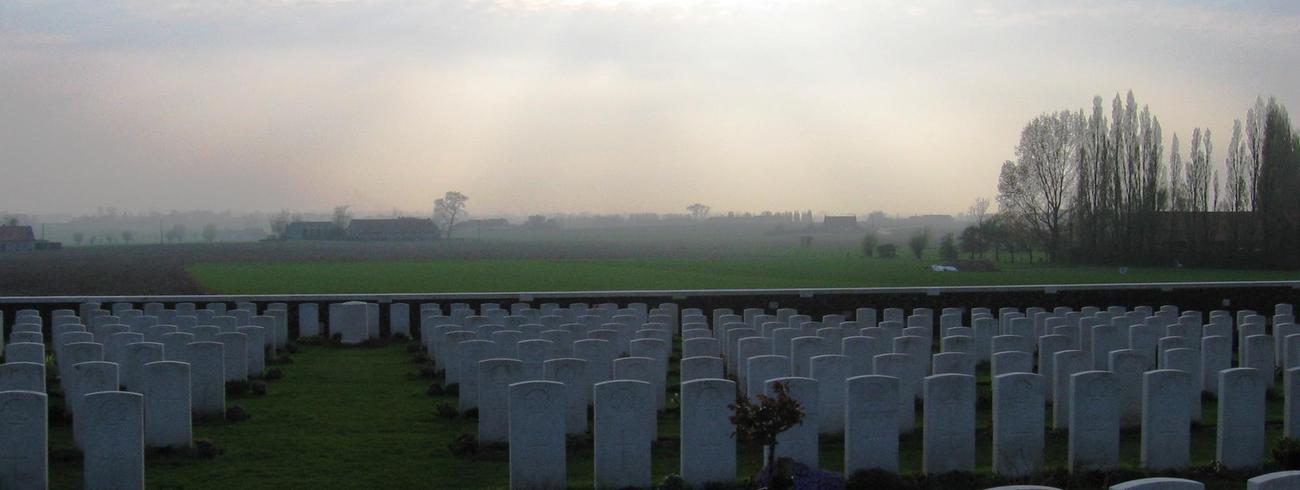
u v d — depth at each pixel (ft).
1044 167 245.45
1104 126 224.33
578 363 50.67
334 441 51.06
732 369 71.26
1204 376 62.95
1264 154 204.54
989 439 50.78
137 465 39.58
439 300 99.71
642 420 41.63
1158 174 220.84
